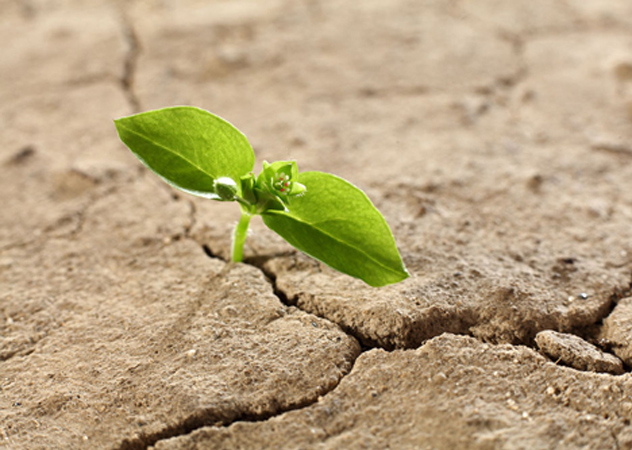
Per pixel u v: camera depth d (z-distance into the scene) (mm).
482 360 226
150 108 297
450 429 217
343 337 231
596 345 233
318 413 220
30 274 247
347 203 223
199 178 227
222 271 244
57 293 243
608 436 216
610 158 274
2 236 257
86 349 232
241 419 221
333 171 271
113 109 298
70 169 272
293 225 227
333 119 290
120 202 265
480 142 280
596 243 250
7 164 278
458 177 267
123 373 227
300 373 225
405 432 217
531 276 241
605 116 289
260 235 251
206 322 234
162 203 264
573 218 256
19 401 225
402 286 238
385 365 226
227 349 229
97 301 241
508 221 255
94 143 285
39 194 269
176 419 220
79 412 222
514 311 234
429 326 232
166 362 228
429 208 258
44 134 288
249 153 226
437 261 244
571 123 287
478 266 243
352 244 224
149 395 224
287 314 235
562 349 228
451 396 221
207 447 217
